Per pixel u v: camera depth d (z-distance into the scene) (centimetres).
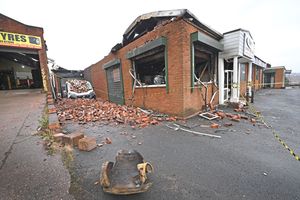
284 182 223
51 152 285
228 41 745
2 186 198
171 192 206
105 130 486
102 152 329
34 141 322
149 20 794
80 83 1573
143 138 415
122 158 232
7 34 992
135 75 849
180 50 564
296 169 256
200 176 242
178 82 589
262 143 362
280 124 502
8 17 995
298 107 765
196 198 195
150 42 650
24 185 203
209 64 779
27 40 1070
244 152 320
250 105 835
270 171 251
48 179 217
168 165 277
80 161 288
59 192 197
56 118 449
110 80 1168
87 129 498
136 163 227
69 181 218
